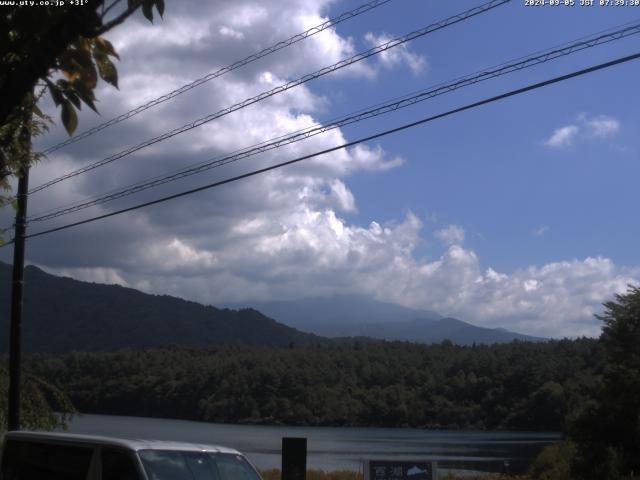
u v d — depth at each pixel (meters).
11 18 4.22
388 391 125.00
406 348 150.12
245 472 9.14
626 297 35.00
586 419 33.09
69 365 82.00
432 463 13.34
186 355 117.50
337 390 125.06
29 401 21.94
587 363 109.69
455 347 152.75
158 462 8.44
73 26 4.11
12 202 9.43
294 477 14.67
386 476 13.20
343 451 60.78
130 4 4.36
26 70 4.04
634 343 34.25
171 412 95.00
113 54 4.61
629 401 32.25
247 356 127.06
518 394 112.94
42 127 7.34
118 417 82.62
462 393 120.81
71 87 4.59
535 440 84.19
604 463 30.53
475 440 82.75
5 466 9.76
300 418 115.00
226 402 107.56
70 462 8.94
